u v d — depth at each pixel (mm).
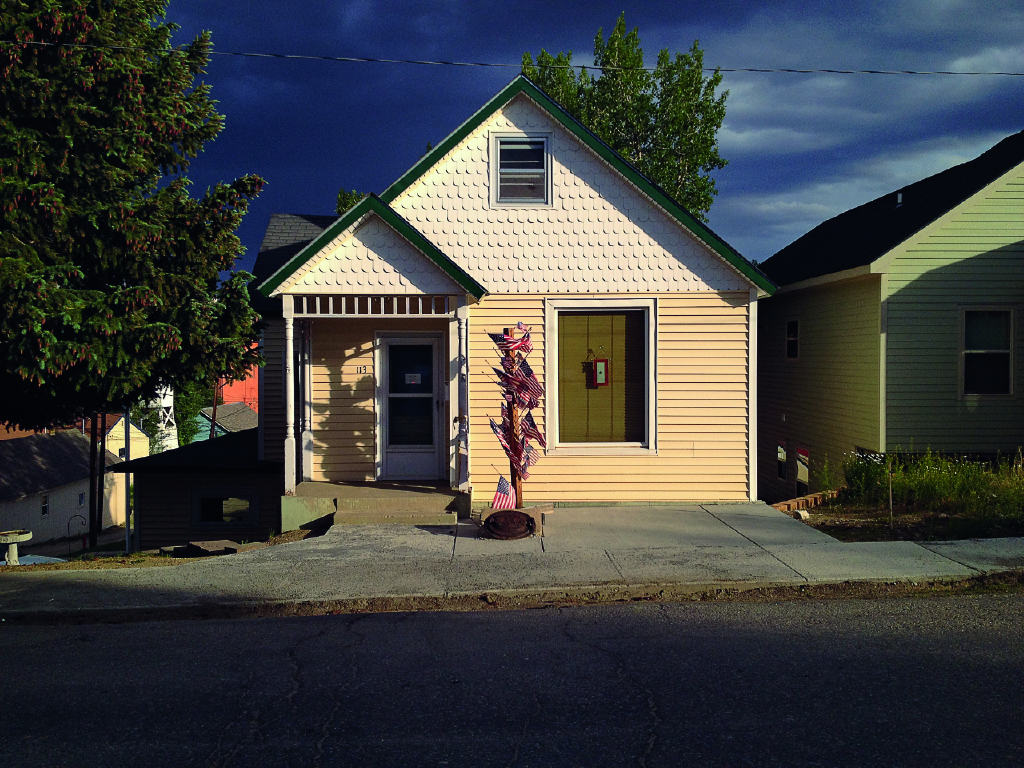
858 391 14352
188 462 15602
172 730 4578
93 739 4477
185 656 5945
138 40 10727
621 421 11891
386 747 4289
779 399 18516
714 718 4570
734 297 11664
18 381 10453
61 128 9812
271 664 5707
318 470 11875
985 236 13422
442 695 5023
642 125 26000
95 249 10055
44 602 7492
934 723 4441
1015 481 11086
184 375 11062
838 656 5586
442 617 6871
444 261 10727
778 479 18703
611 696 4941
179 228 10805
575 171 11719
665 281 11695
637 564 8297
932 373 13477
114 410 13039
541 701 4891
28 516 29672
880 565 8016
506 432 10375
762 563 8203
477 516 10828
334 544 9523
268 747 4316
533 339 11734
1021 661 5406
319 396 11883
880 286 13500
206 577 8250
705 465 11758
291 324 10852
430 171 11711
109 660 5906
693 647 5855
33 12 9438
